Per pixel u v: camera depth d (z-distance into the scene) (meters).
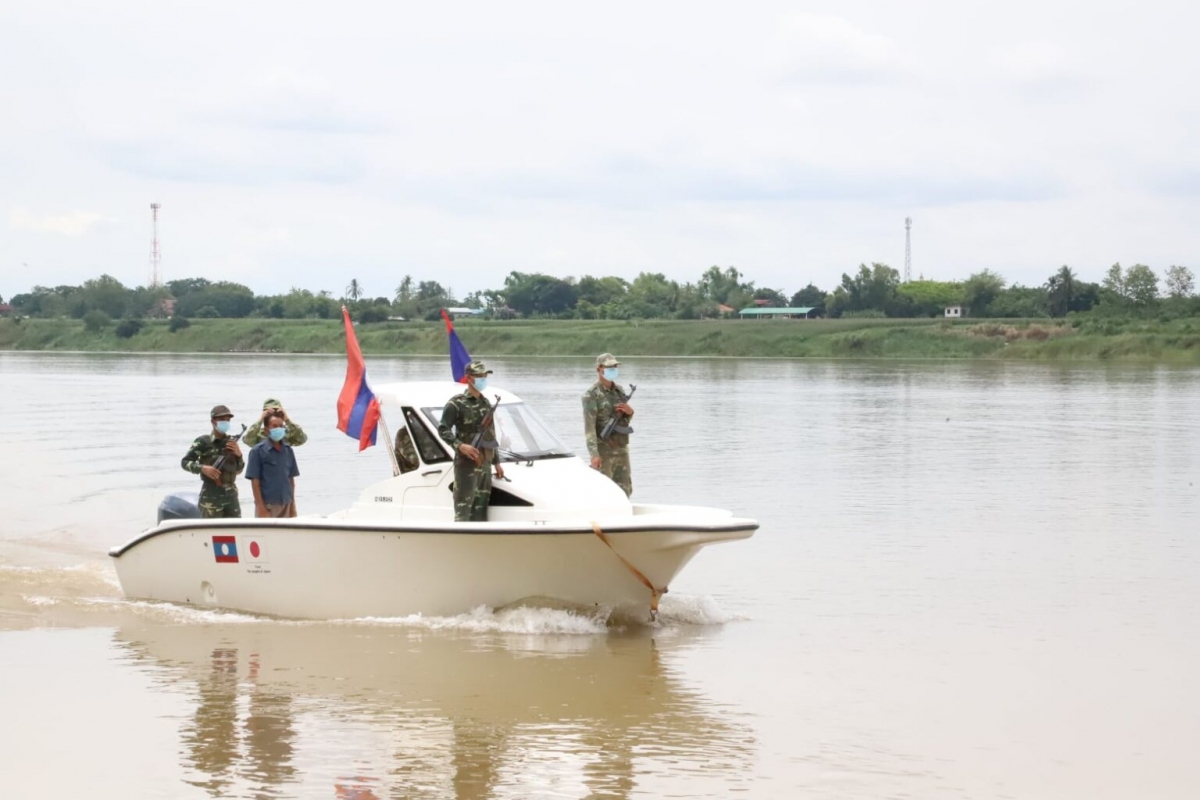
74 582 14.76
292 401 45.75
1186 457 27.05
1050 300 169.38
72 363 94.50
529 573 11.93
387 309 178.88
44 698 9.95
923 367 83.06
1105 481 23.06
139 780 8.19
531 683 10.31
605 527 11.41
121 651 11.43
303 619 12.76
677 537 11.44
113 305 190.25
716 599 13.47
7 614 12.99
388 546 12.22
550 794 7.95
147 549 13.66
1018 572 14.74
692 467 25.25
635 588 11.95
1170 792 7.95
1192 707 9.64
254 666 10.87
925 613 12.75
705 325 127.25
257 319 163.50
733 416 38.88
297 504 20.25
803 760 8.52
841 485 22.47
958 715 9.45
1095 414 39.47
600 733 9.09
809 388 55.53
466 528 11.76
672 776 8.24
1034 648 11.38
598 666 10.82
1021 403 44.88
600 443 13.83
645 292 193.75
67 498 21.72
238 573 13.03
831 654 11.21
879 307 177.25
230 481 13.80
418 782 8.16
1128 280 147.50
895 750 8.71
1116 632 11.94
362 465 25.75
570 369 80.31
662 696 9.95
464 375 12.82
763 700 9.84
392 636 11.91
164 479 24.16
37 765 8.45
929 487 22.27
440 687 10.20
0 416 39.22
